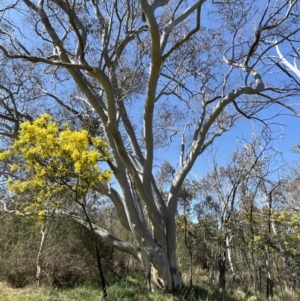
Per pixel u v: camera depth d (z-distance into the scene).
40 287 8.30
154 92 7.23
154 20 6.10
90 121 9.27
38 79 10.28
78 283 8.98
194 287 9.63
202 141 8.95
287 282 11.44
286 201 14.35
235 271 12.61
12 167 6.36
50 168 5.70
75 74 7.86
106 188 9.34
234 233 9.72
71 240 10.24
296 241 11.30
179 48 9.51
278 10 7.75
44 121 5.94
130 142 9.72
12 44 8.87
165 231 9.05
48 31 8.08
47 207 6.86
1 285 8.54
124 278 10.10
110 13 8.05
